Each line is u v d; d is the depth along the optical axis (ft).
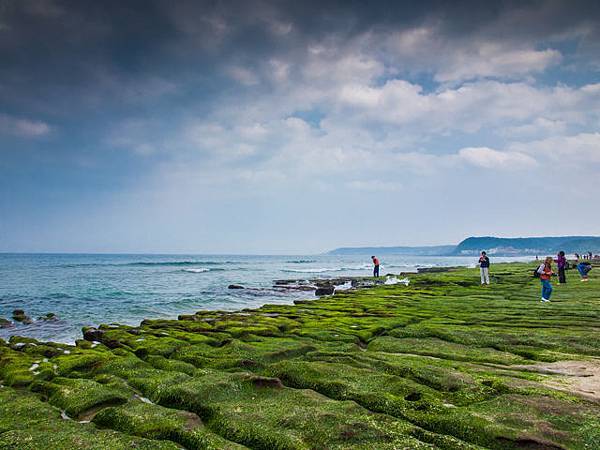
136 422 28.73
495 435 24.88
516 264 298.35
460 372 37.99
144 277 244.01
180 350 52.16
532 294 101.40
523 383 33.53
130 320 97.60
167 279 230.07
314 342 55.83
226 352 49.47
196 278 240.73
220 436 26.84
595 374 37.91
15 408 33.27
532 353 46.75
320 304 98.78
